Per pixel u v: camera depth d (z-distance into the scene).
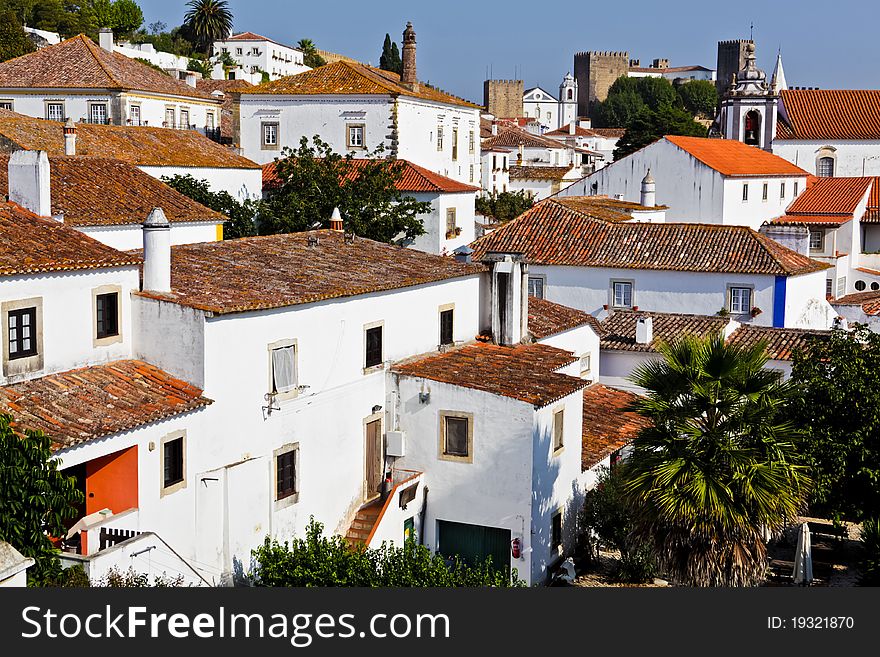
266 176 60.81
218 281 26.11
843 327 41.75
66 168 36.69
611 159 142.38
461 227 61.06
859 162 92.81
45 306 22.00
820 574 28.81
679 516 21.61
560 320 36.19
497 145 118.62
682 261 47.53
